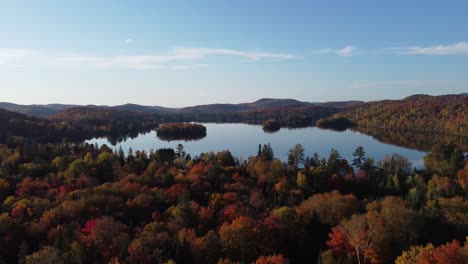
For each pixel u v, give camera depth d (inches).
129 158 5669.3
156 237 2349.9
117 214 3029.0
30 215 3036.4
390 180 4562.0
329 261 2057.1
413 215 2564.0
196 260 2169.0
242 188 4015.8
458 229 2679.6
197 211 3011.8
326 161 6176.2
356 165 6254.9
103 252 2245.3
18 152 5659.5
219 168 4916.3
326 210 2982.3
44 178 4365.2
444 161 5541.3
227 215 2915.8
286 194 3838.6
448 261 1823.3
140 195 3344.0
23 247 2277.3
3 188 3853.3
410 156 7608.3
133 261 2034.9
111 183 3954.2
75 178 4234.7
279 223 2544.3
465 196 3907.5
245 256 2233.0
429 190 3897.6
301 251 2434.8
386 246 2191.2
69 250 2224.4
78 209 3016.7
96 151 6471.5
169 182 4151.1
